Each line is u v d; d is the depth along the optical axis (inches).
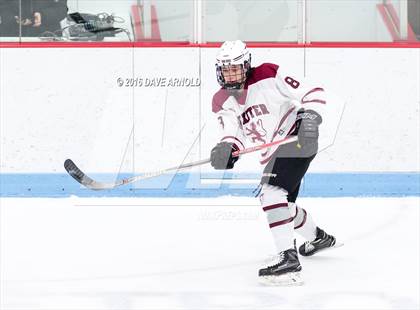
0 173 506.3
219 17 516.4
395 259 356.8
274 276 312.2
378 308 281.7
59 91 504.7
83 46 504.4
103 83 505.4
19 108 504.4
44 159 506.0
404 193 510.3
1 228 426.3
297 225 350.6
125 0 525.3
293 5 514.6
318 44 507.8
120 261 356.2
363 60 508.1
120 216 456.8
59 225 433.4
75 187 507.5
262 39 518.0
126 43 505.0
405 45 507.5
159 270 339.9
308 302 289.4
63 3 517.3
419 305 285.1
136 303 289.4
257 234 412.2
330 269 339.3
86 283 318.7
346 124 506.9
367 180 508.7
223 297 297.1
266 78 327.0
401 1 519.2
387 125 508.4
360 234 409.4
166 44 505.7
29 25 516.1
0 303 290.0
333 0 519.2
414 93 508.7
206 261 355.6
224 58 318.3
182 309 281.9
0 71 503.5
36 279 325.7
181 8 517.3
